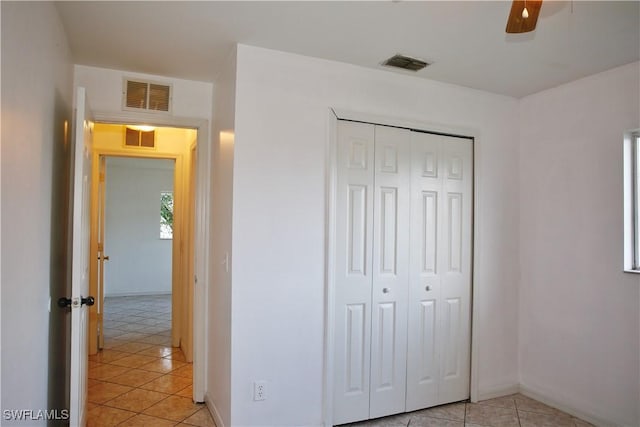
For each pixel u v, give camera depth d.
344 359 2.73
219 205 2.81
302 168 2.61
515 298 3.34
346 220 2.76
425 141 3.04
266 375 2.48
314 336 2.62
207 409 2.92
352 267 2.77
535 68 2.75
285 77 2.57
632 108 2.63
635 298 2.58
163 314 6.13
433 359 3.03
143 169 7.81
